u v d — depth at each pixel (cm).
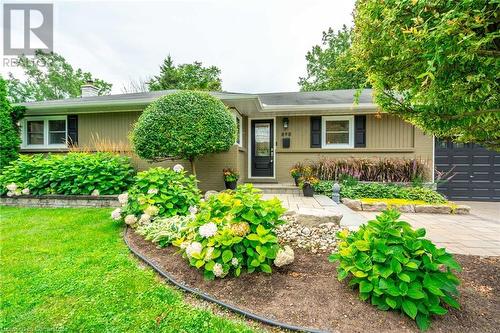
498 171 757
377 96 244
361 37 209
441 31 129
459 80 155
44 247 302
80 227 381
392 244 177
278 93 1059
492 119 185
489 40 127
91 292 208
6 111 779
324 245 285
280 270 230
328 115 819
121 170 606
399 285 163
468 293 192
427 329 154
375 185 678
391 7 169
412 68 183
